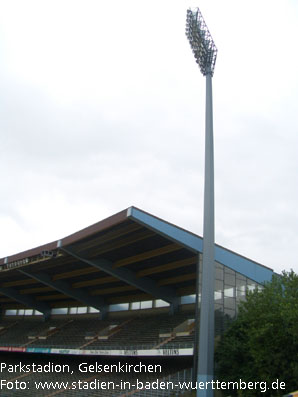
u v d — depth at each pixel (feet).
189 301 139.23
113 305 173.47
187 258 120.98
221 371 88.79
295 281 81.66
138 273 136.98
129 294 164.76
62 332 175.94
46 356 173.99
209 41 107.34
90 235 113.60
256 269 114.52
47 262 149.38
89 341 150.51
